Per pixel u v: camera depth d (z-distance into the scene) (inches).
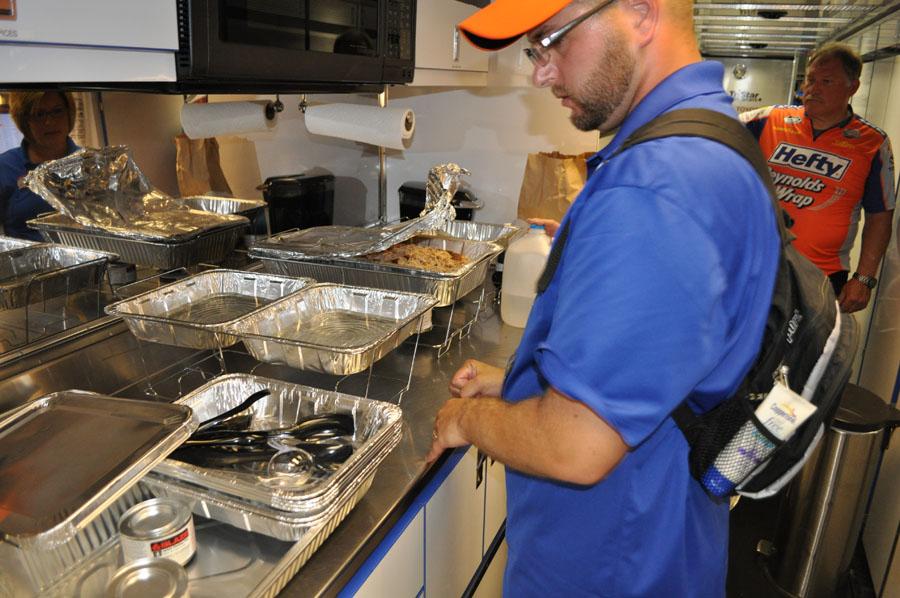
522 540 36.4
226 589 31.0
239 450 37.3
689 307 23.5
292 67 46.9
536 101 88.3
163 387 49.2
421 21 65.3
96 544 33.7
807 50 110.9
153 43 36.5
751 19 77.7
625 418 24.2
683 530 31.3
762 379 28.7
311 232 70.5
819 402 29.3
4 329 51.2
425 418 46.1
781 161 90.5
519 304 63.5
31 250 51.9
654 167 24.9
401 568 38.4
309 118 66.4
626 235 24.2
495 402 33.1
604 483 31.7
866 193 86.5
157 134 62.9
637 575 32.0
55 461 29.0
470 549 50.4
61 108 53.2
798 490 73.9
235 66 41.7
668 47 28.4
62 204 53.6
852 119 85.3
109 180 58.2
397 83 62.8
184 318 52.4
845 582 78.7
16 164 51.4
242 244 74.2
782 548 77.1
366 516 35.4
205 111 60.7
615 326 23.9
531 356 32.9
